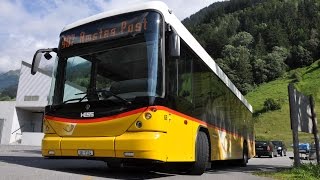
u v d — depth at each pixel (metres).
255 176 10.14
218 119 11.59
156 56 7.52
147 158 6.96
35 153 18.45
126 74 7.63
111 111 7.37
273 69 131.00
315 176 10.30
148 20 7.80
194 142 8.88
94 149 7.34
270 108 97.81
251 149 18.66
